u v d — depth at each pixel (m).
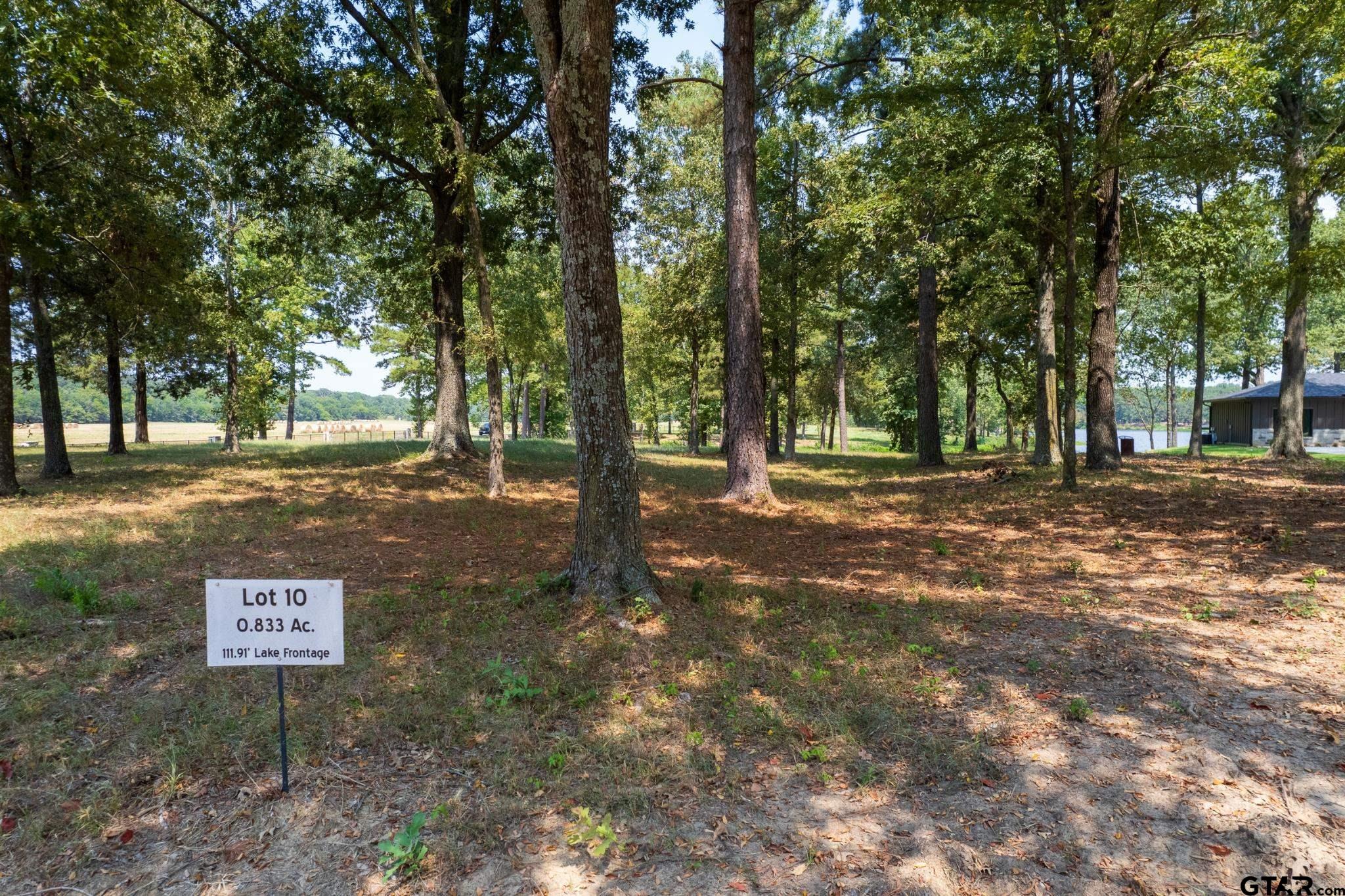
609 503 6.13
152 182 13.72
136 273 14.71
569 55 5.61
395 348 33.56
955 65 13.02
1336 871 2.69
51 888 2.73
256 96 14.45
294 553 8.31
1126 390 44.91
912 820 3.11
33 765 3.49
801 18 20.20
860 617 5.95
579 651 5.05
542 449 25.23
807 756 3.63
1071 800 3.21
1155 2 9.55
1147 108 11.91
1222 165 11.33
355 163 20.58
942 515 11.43
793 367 25.62
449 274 17.41
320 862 2.90
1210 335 22.67
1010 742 3.75
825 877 2.76
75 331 22.28
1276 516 9.63
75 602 5.82
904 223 15.11
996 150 13.69
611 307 6.07
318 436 45.28
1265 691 4.24
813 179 22.66
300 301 24.78
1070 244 11.96
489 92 15.05
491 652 5.08
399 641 5.39
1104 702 4.19
